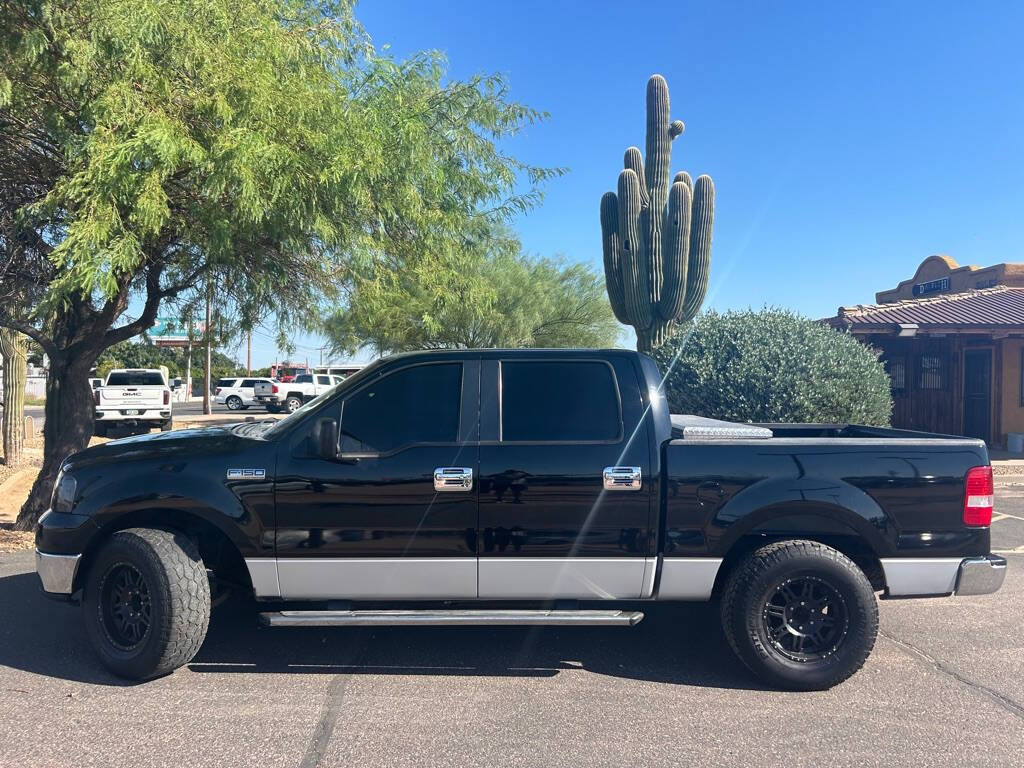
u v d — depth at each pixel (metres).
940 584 4.24
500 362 4.50
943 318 15.02
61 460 8.14
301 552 4.27
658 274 12.12
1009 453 14.99
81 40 5.84
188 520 4.50
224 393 40.62
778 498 4.20
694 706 3.97
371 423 4.40
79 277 5.31
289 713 3.83
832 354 8.48
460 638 5.03
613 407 4.40
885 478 4.23
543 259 21.66
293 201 6.17
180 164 6.09
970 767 3.31
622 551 4.26
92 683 4.20
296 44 6.80
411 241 8.02
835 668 4.12
